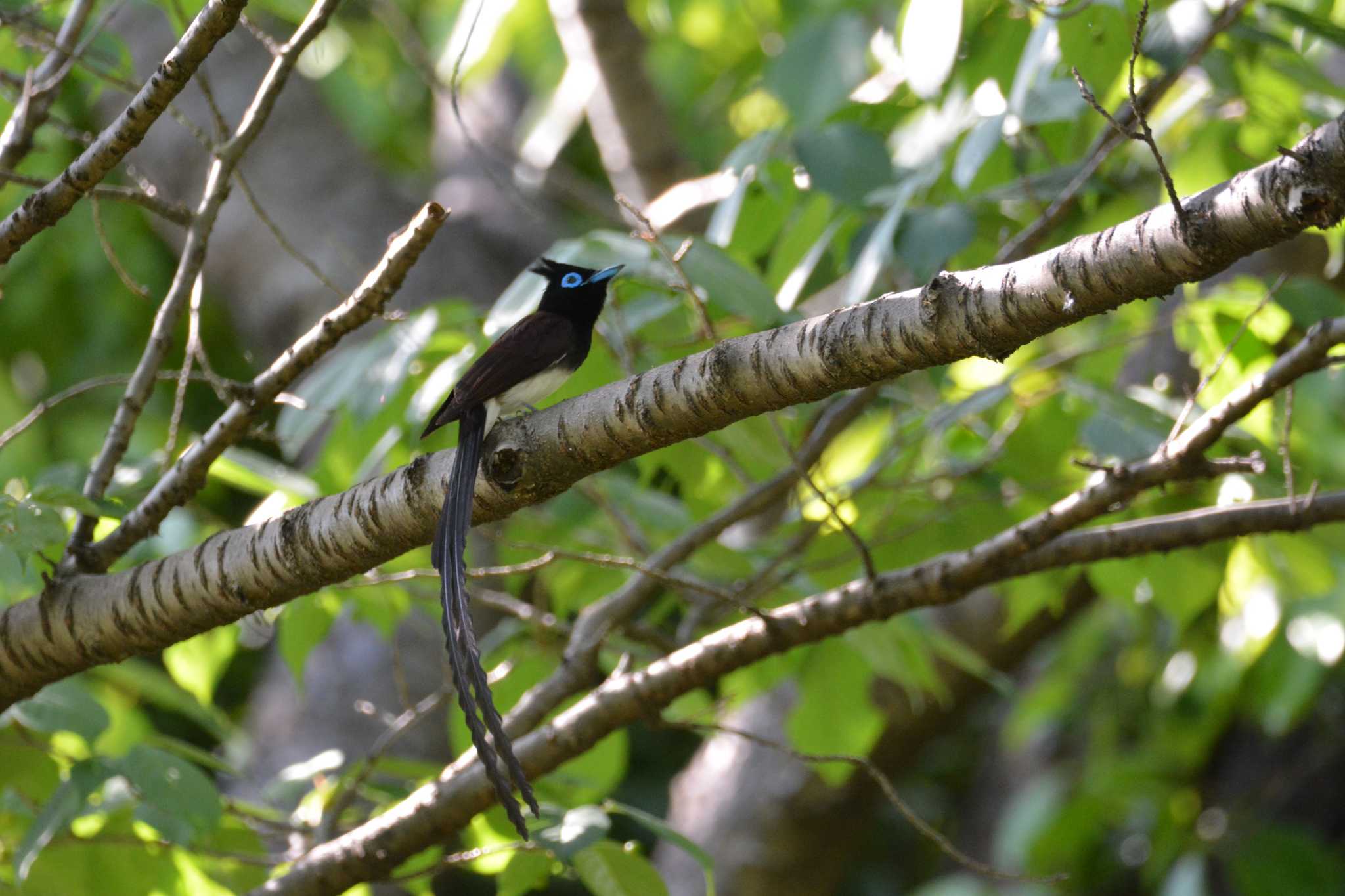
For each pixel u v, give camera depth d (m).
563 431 6.34
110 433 7.54
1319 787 19.52
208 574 6.92
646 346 9.39
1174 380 12.23
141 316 18.23
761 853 14.75
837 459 12.41
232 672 19.80
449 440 10.29
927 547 10.35
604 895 7.89
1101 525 10.56
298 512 6.86
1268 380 7.43
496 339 8.80
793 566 10.09
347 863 8.16
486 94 21.73
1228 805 19.22
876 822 22.22
